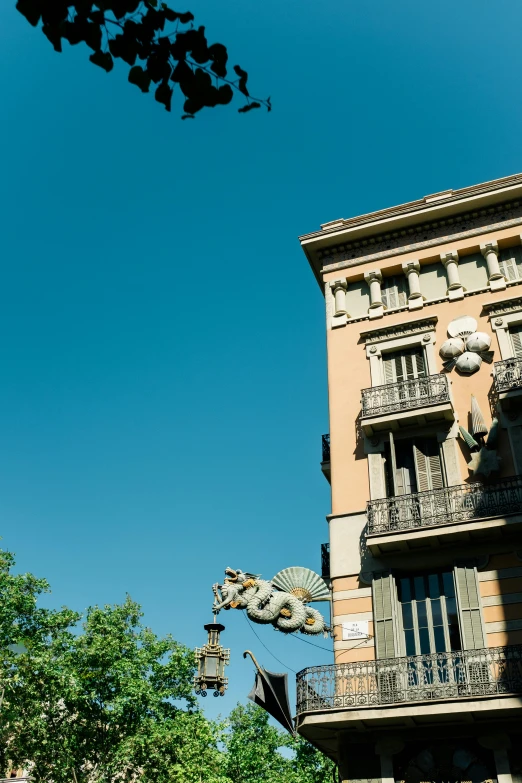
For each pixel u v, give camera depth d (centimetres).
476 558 1855
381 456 2112
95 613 3153
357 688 1742
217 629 1841
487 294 2284
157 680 3058
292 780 3412
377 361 2300
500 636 1734
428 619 1848
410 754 1681
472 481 1970
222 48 559
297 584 2020
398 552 1938
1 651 2914
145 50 557
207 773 2878
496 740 1619
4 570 3322
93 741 2906
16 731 2886
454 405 2109
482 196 2381
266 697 1845
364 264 2506
